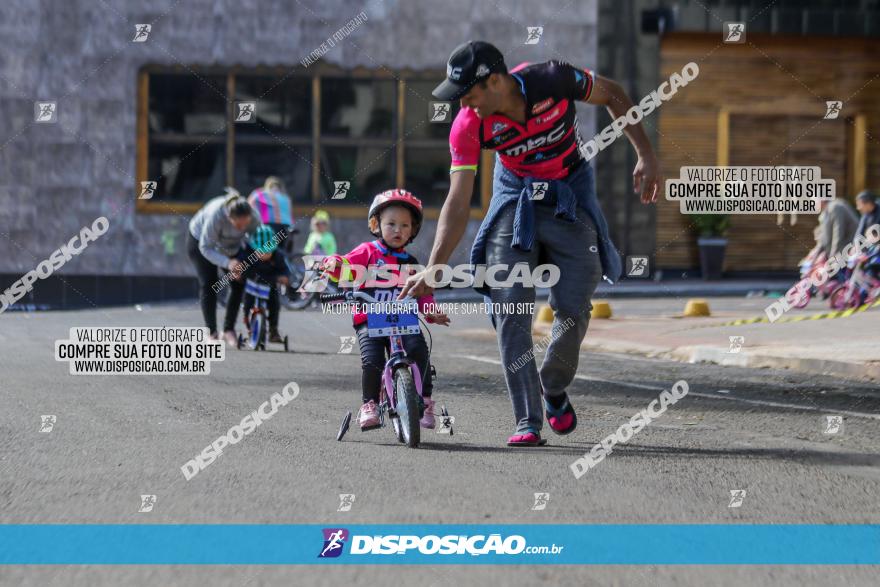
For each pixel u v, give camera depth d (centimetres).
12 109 5953
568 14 6012
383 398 1716
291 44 5962
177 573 1005
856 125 6306
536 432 1622
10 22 5938
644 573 1000
